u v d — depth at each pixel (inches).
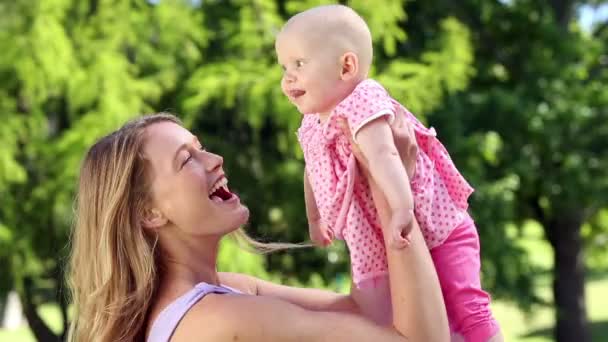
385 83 390.0
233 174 454.3
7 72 403.9
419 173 104.3
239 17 424.8
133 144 108.3
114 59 397.4
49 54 385.1
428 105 412.8
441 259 106.3
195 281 108.8
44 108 440.5
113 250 107.1
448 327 101.2
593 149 561.9
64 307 400.8
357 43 103.7
